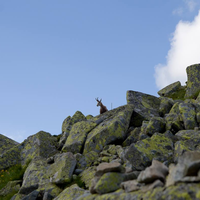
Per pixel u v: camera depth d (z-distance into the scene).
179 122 19.52
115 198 7.99
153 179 7.77
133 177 9.45
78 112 29.11
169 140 15.02
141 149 13.70
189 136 16.28
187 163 7.17
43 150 24.86
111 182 8.93
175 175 7.22
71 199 12.87
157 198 6.86
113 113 24.03
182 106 19.98
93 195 9.05
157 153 13.70
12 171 23.80
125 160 15.42
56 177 16.97
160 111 25.08
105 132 20.77
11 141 31.61
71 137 23.09
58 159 19.30
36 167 19.73
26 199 16.00
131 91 27.31
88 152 20.47
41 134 26.39
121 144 21.00
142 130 19.95
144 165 13.21
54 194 16.02
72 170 17.58
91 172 16.86
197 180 6.55
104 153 18.42
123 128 21.27
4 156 25.11
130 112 23.16
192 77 33.50
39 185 17.48
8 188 19.89
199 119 18.55
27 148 25.98
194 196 6.20
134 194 7.64
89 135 22.12
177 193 6.52
